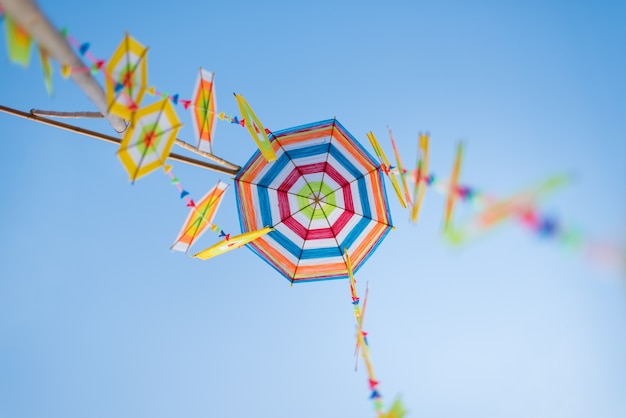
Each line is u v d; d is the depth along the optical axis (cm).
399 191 428
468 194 216
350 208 525
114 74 299
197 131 385
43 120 426
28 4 229
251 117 424
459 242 195
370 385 358
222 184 394
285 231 520
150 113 318
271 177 507
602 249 157
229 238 416
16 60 244
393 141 333
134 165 317
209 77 388
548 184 175
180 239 410
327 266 521
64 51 271
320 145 503
